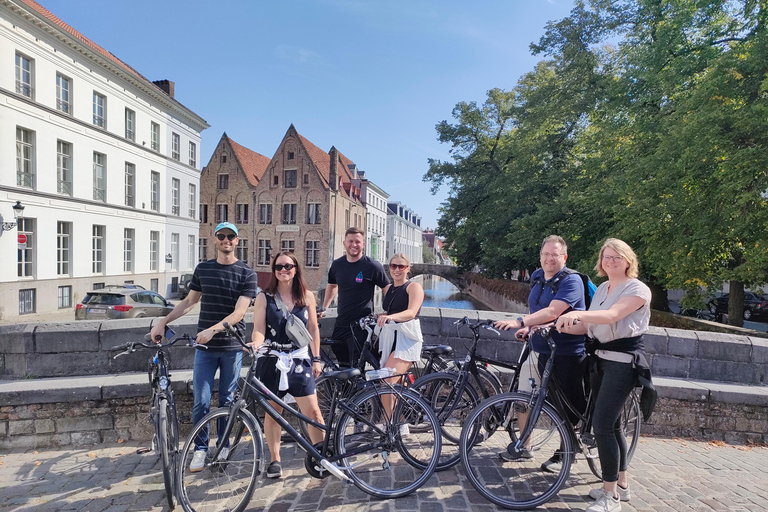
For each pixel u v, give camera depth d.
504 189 27.98
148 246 28.52
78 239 22.48
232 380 3.88
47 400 4.50
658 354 5.54
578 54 21.64
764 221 11.90
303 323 3.62
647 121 17.02
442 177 35.22
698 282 14.86
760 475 3.94
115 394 4.59
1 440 4.47
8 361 5.04
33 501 3.41
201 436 3.31
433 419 3.56
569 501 3.34
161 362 3.62
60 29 20.47
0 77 18.12
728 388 4.96
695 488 3.62
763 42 12.45
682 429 4.98
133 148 26.75
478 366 4.20
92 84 23.34
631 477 3.80
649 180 15.16
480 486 3.32
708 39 15.97
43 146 20.22
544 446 3.50
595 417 3.22
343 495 3.39
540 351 3.68
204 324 3.91
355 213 53.94
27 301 19.61
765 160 11.62
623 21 19.95
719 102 13.19
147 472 3.93
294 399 3.59
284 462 4.02
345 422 3.44
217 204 46.28
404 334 4.12
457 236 35.50
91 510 3.28
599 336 3.25
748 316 21.91
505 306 32.44
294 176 44.56
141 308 15.79
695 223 13.25
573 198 20.28
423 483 3.45
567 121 24.80
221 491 3.20
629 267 3.24
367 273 4.66
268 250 45.25
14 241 18.55
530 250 25.86
